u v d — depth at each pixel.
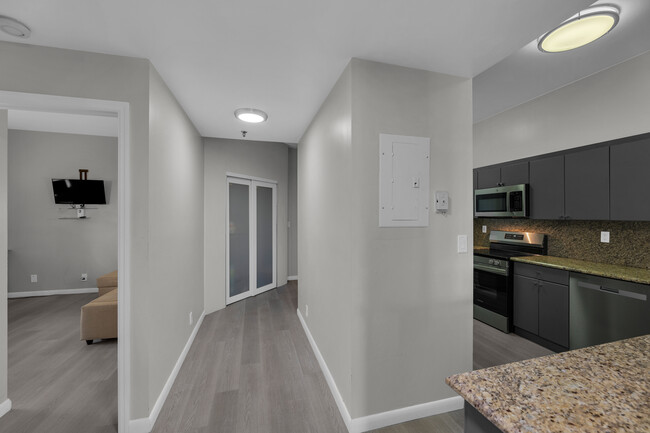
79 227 4.51
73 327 3.23
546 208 2.86
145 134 1.71
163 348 1.98
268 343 2.88
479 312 3.40
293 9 1.33
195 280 3.09
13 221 4.29
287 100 2.35
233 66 1.83
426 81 1.86
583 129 2.69
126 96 1.69
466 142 1.95
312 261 2.79
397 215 1.78
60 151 4.42
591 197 2.48
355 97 1.71
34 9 1.31
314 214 2.69
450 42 1.58
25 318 3.50
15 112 3.61
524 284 2.92
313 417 1.83
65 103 1.62
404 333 1.81
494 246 3.77
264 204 4.84
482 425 0.75
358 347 1.72
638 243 2.40
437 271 1.88
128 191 1.67
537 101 3.12
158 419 1.80
